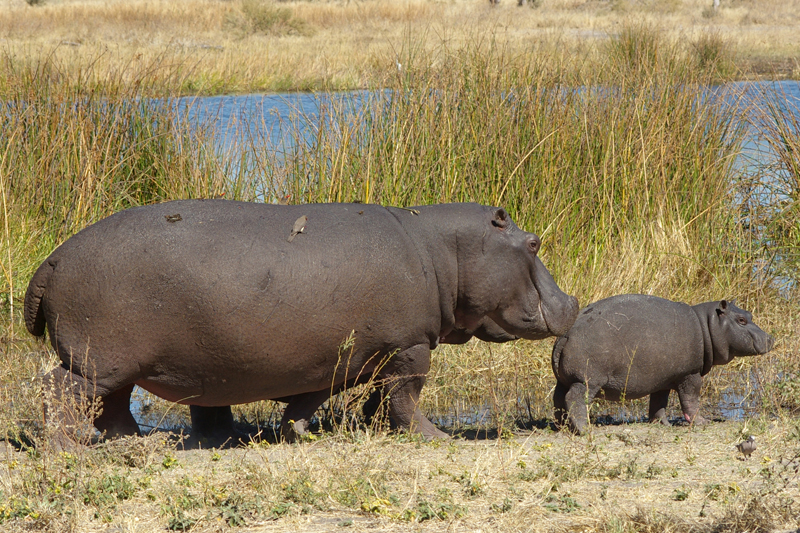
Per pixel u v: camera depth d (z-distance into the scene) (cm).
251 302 1666
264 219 1750
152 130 3175
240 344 1675
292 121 3164
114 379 1680
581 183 3152
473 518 1350
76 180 2947
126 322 1650
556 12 13975
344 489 1455
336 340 1750
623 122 3247
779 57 8644
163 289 1647
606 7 14612
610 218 3066
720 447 1761
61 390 1672
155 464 1623
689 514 1359
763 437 1819
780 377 2341
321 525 1327
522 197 3023
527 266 1917
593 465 1606
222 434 1977
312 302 1708
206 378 1717
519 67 3475
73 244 1694
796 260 3056
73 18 11888
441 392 2394
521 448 1717
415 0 14825
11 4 15000
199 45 9788
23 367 2311
